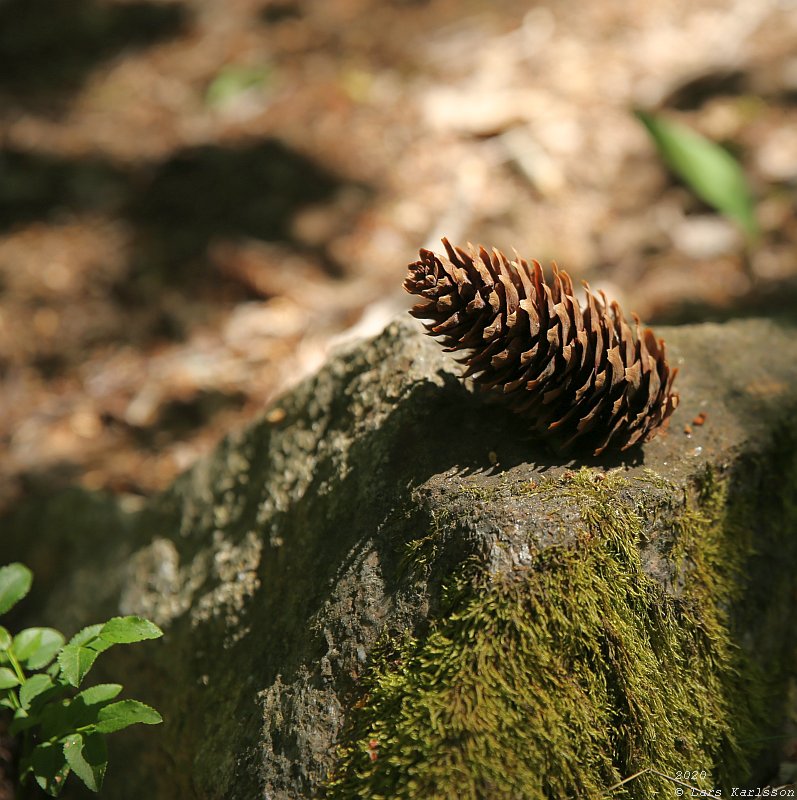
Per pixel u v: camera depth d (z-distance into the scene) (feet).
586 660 3.44
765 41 6.68
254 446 3.84
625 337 3.53
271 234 5.62
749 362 3.78
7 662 3.63
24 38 7.66
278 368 4.83
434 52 7.14
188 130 6.55
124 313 5.23
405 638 3.46
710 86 6.36
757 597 3.67
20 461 4.53
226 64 7.26
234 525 3.79
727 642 3.59
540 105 6.36
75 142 6.48
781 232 5.28
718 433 3.63
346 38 7.45
